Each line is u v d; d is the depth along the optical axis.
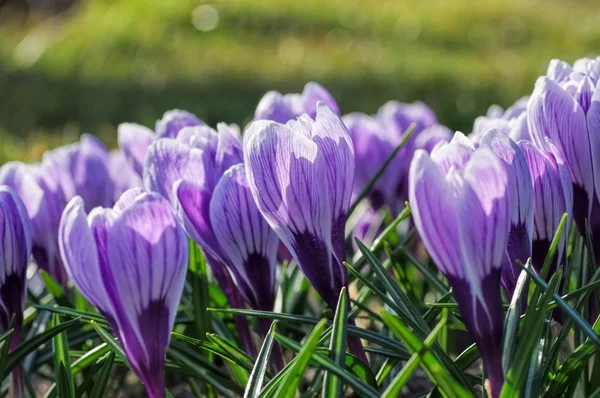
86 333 0.59
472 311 0.45
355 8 2.80
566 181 0.49
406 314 0.49
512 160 0.47
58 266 0.62
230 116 1.75
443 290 0.57
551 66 0.55
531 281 0.50
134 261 0.46
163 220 0.46
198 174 0.52
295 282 0.62
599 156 0.50
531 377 0.47
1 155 1.48
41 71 2.33
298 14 2.76
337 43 2.58
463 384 0.47
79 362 0.54
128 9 2.81
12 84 2.19
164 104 1.86
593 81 0.53
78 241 0.46
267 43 2.63
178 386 0.64
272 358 0.56
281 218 0.48
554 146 0.50
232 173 0.50
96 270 0.46
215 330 0.59
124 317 0.47
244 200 0.50
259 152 0.47
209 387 0.56
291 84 2.03
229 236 0.50
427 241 0.45
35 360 0.59
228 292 0.55
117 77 2.21
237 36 2.70
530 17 2.63
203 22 2.76
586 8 2.87
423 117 0.69
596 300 0.53
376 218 0.67
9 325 0.51
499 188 0.44
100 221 0.47
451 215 0.44
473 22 2.61
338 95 1.88
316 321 0.50
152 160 0.52
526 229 0.47
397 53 2.35
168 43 2.59
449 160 0.46
